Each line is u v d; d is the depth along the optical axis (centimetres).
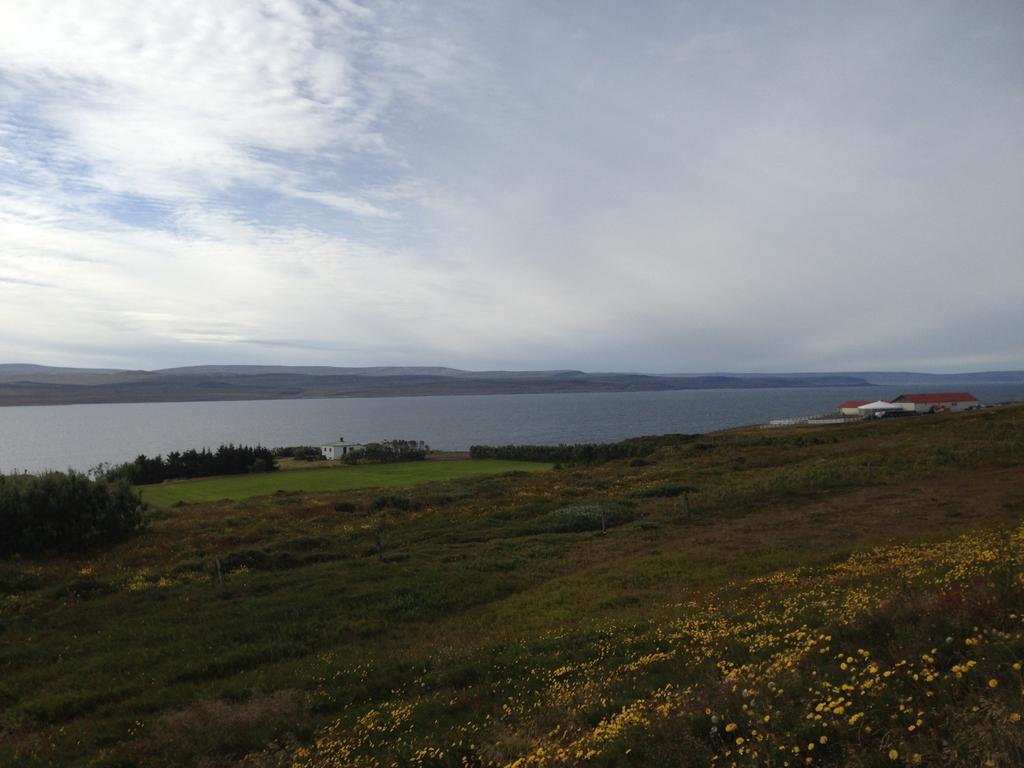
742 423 18675
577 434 16462
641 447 6906
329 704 1302
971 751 512
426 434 17762
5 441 17388
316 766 979
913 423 6944
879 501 3170
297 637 1797
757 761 600
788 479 3844
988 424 5959
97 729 1259
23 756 1161
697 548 2539
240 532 3184
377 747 1030
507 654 1436
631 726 768
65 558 2705
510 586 2227
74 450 14725
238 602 2123
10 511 2764
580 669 1223
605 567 2383
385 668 1472
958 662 684
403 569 2447
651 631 1416
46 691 1480
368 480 6116
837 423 9238
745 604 1566
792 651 899
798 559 2123
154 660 1650
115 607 2095
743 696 742
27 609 2056
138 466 6794
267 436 18750
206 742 1141
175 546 2903
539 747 779
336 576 2372
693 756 656
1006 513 2534
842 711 604
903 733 571
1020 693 551
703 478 4509
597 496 4078
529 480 5084
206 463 7194
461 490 4547
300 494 5022
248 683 1453
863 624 920
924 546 1895
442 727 1068
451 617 1950
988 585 888
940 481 3569
